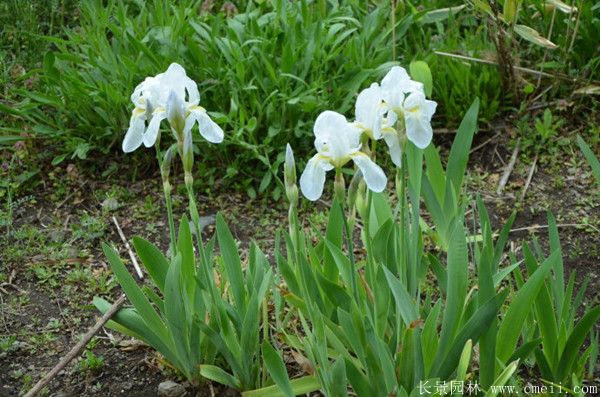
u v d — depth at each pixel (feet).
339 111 7.10
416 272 5.37
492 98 7.58
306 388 5.37
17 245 6.65
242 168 7.20
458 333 5.07
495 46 7.31
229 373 5.71
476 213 6.89
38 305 6.28
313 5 7.88
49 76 7.25
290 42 7.26
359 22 7.64
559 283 5.55
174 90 5.01
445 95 7.40
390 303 5.50
